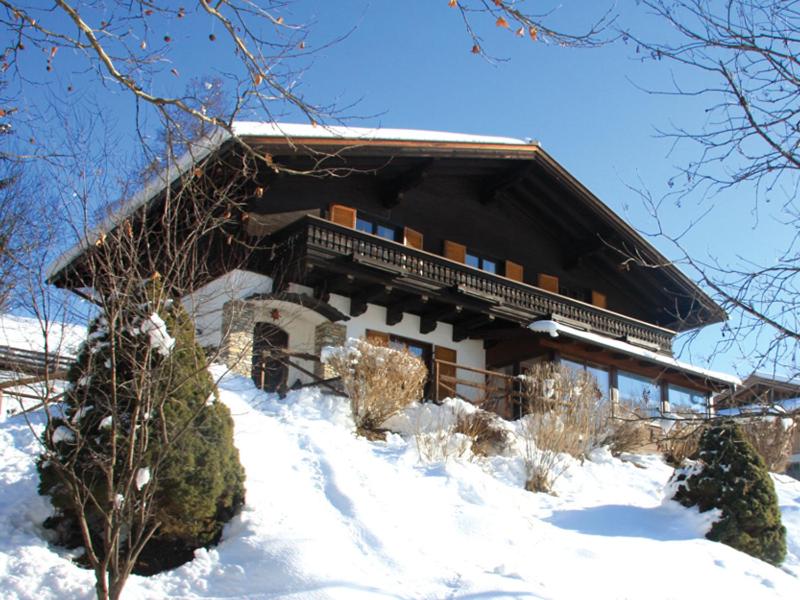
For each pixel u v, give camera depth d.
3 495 8.66
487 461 13.51
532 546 9.49
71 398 7.89
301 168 17.92
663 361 22.30
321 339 18.22
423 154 18.89
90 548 6.57
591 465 15.35
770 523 11.33
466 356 21.98
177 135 8.77
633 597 8.26
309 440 11.39
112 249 7.90
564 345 21.38
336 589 7.31
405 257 19.02
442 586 7.89
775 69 6.02
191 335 8.62
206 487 8.10
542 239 23.98
